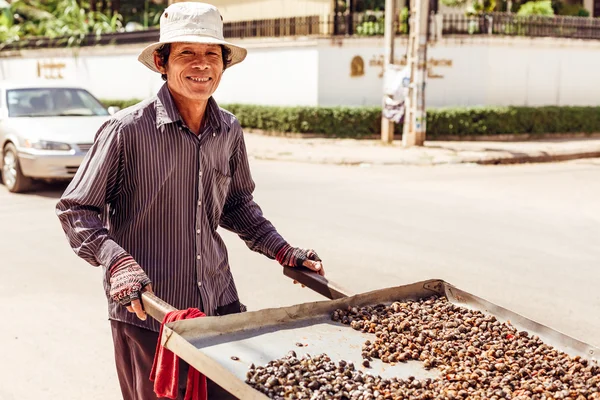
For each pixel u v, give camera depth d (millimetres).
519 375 2277
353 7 20719
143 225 2707
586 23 19203
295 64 18141
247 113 18703
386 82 15648
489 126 17172
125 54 22188
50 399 4062
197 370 2293
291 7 21312
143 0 28703
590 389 2158
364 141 16672
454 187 10906
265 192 10203
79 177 2641
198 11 2604
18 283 6109
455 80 17812
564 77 19000
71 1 28484
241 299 5660
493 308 2781
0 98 11070
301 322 2566
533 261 6844
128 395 2873
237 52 2783
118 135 2598
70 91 11500
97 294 5852
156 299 2393
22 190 10328
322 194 10094
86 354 4676
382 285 6004
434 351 2436
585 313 5441
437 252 7078
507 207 9391
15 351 4707
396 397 2076
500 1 21359
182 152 2672
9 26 28094
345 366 2264
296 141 16703
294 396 2029
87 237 2555
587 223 8516
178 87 2623
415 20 15109
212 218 2854
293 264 3035
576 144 16297
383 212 8922
